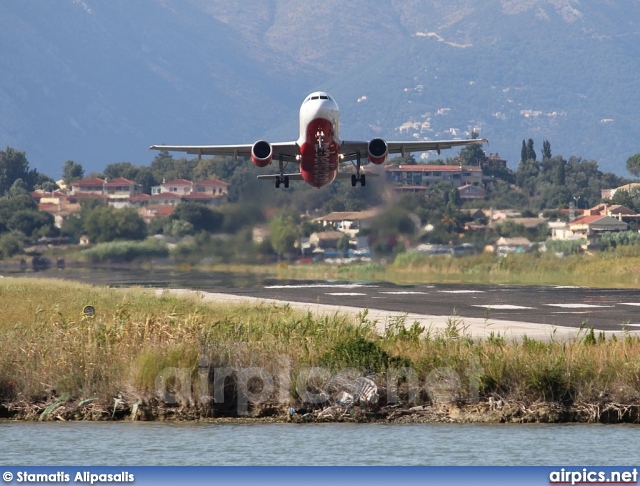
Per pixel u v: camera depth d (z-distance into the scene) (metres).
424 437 89.12
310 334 118.31
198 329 112.44
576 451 84.25
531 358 102.25
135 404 97.44
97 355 102.75
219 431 92.00
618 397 97.69
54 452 84.00
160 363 99.81
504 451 84.00
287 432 91.56
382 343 115.12
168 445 86.12
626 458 82.00
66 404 98.69
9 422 96.88
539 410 96.81
